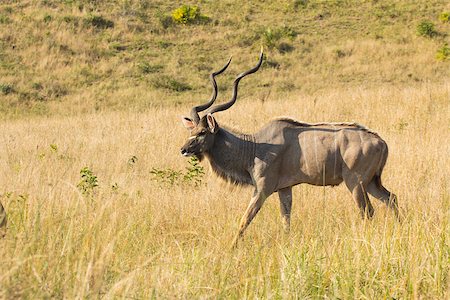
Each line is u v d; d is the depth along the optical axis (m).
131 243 14.94
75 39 78.88
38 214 13.57
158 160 31.56
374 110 42.84
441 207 18.34
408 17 86.50
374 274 13.25
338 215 19.58
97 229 13.87
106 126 44.03
